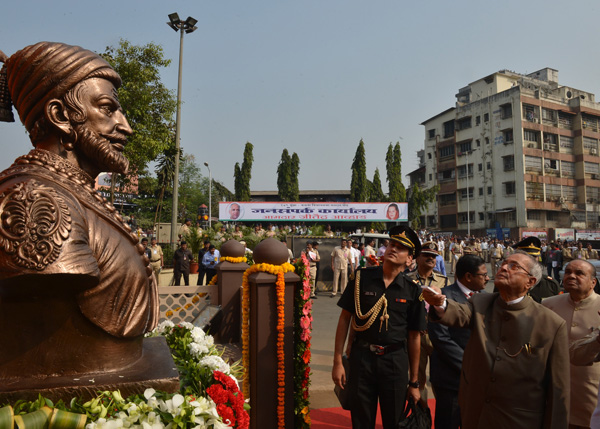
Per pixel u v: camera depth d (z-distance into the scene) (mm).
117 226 1862
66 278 1524
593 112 42875
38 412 1465
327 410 4285
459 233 45531
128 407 1670
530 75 48562
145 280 1922
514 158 40469
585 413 3094
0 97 1953
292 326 3424
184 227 15320
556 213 41438
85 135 1816
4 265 1449
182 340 2828
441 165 48062
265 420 3299
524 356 2410
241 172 45406
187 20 15914
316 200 49406
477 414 2492
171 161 20953
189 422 1759
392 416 2949
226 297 4867
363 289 3090
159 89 14070
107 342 1786
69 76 1800
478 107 43938
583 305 3293
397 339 2996
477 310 2629
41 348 1695
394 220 27609
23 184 1542
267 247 3438
